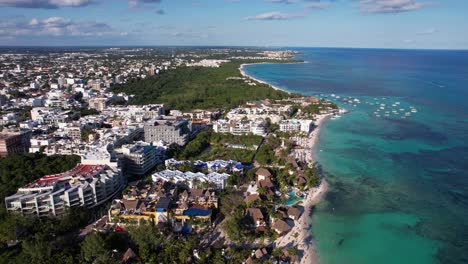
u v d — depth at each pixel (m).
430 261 167.50
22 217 180.25
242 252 163.75
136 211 194.25
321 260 167.00
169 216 189.62
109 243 164.25
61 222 182.12
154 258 155.50
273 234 183.50
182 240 168.00
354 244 180.00
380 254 172.25
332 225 197.12
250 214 195.75
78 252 164.25
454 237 186.25
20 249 168.75
